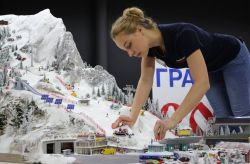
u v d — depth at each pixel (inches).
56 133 193.0
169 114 304.2
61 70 284.8
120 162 145.4
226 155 121.4
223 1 380.2
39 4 377.1
